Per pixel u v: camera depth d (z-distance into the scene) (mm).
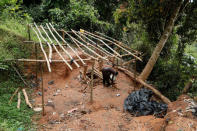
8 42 7801
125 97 6879
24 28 9367
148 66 8133
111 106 6234
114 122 5301
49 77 7984
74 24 11500
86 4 12133
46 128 5016
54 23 11594
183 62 9156
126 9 9250
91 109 6020
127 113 5805
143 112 5719
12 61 7172
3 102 5797
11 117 5141
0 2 8969
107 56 6527
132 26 10781
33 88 7172
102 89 7309
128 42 11781
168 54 9570
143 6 7523
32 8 13211
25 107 5840
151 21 8102
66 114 5730
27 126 5016
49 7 12531
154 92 7227
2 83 6727
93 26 12000
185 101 5449
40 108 5957
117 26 12484
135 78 7770
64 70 8125
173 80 8273
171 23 7660
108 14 14141
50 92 7035
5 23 9062
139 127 4953
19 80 7219
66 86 7453
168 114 5043
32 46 8312
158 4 7086
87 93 6992
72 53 8852
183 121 4379
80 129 4977
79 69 8469
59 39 10789
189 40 8617
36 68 7332
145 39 9641
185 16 8336
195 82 7113
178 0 7211
